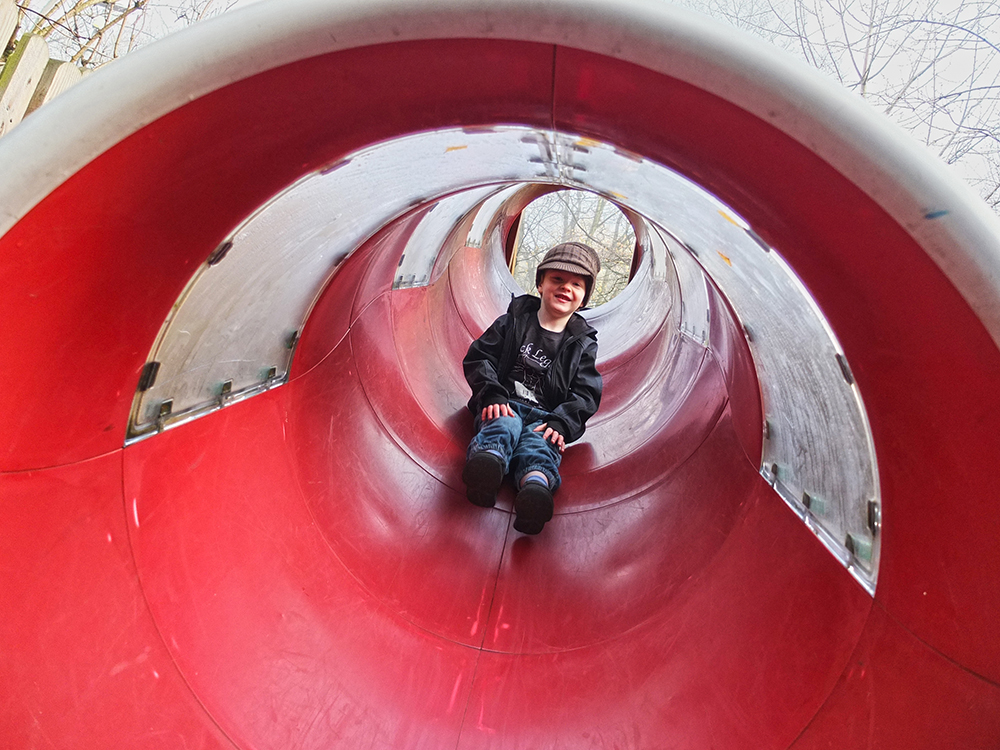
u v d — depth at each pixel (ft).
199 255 4.43
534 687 5.55
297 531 5.97
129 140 3.46
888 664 3.84
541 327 9.09
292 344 6.76
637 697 5.17
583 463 9.01
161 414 4.91
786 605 4.91
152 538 4.55
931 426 3.61
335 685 5.05
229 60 3.45
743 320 6.68
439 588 6.61
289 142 4.09
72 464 4.17
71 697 3.70
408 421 8.50
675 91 3.56
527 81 3.79
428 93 3.94
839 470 4.67
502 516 7.83
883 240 3.43
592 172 5.07
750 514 6.08
